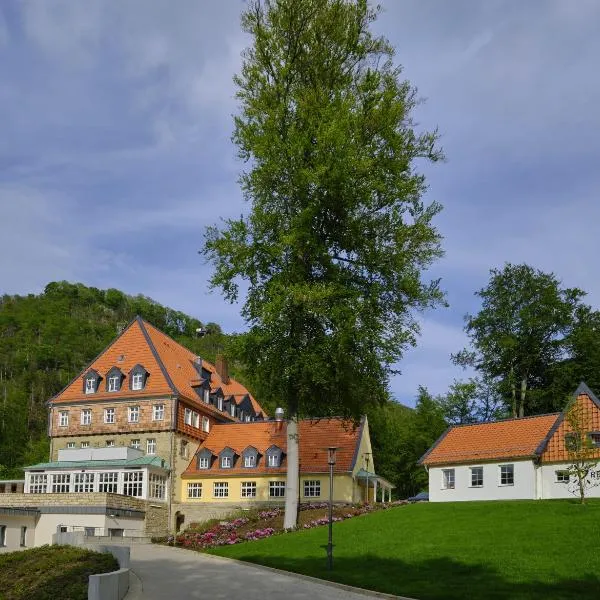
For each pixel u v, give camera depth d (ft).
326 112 116.26
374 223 122.01
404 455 259.39
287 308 116.16
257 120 124.67
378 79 121.80
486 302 237.86
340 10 123.75
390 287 122.11
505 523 103.96
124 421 195.72
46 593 62.44
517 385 233.76
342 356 116.06
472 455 153.99
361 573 78.33
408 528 106.93
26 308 594.24
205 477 189.88
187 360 226.17
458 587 68.85
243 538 120.78
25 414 380.78
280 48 125.59
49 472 182.70
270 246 117.80
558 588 66.85
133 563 88.69
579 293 230.07
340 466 178.50
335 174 111.86
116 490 176.35
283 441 192.34
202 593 65.31
